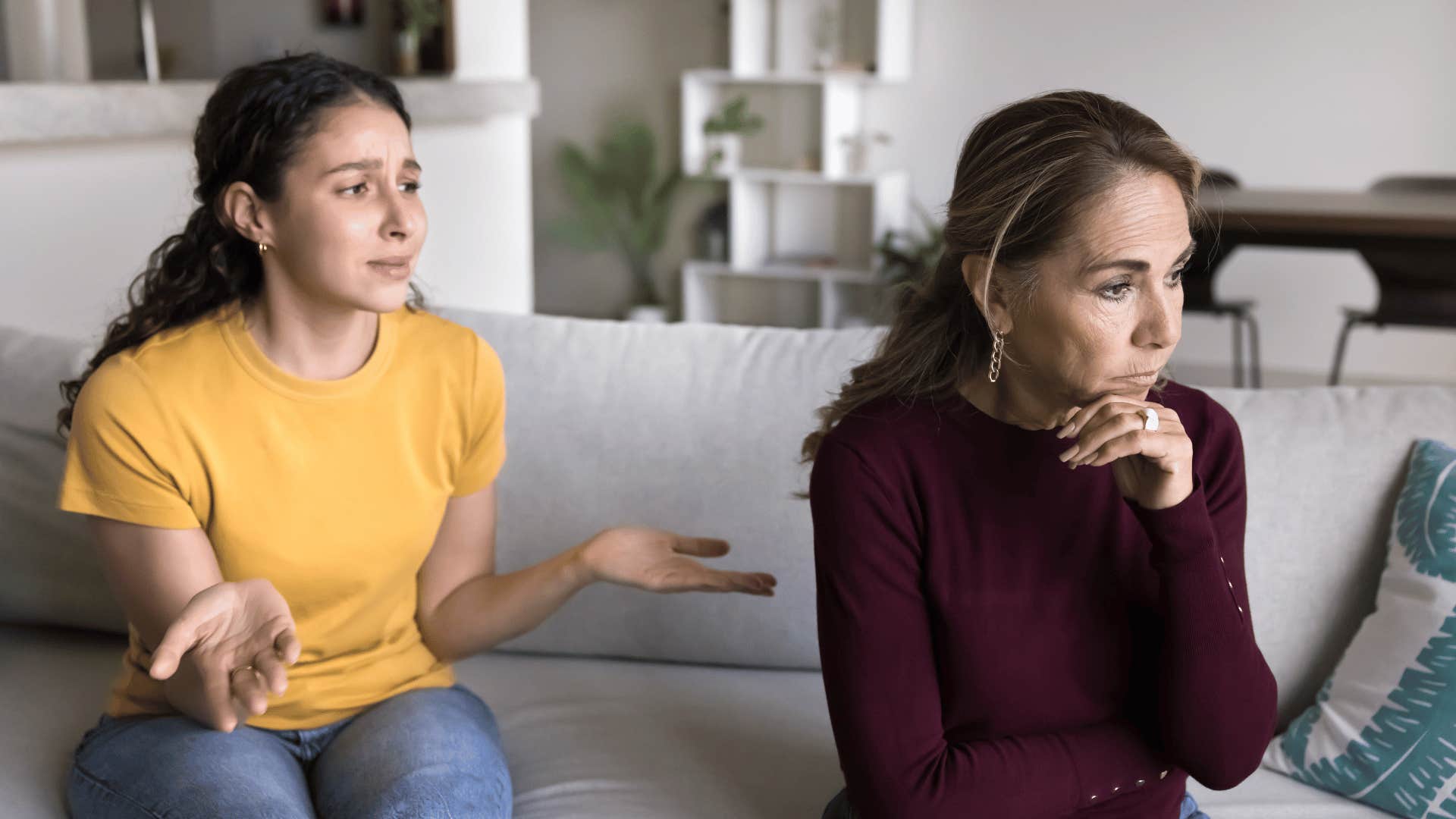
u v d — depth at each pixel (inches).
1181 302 42.4
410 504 55.9
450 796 48.6
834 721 46.5
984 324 46.5
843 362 68.2
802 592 66.5
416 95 137.6
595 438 68.2
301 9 152.5
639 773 57.5
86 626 70.2
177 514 51.3
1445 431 61.2
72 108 101.4
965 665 46.3
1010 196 41.8
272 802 47.6
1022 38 237.0
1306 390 64.8
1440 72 213.3
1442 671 53.4
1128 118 41.6
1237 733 44.9
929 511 46.0
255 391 52.7
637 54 261.4
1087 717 47.1
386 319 55.9
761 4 246.5
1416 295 171.6
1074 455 42.0
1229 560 47.1
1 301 102.3
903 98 247.0
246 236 51.8
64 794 54.9
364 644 56.9
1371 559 60.2
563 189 271.6
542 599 56.3
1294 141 224.2
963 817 44.6
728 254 258.1
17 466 68.7
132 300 54.7
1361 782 54.5
